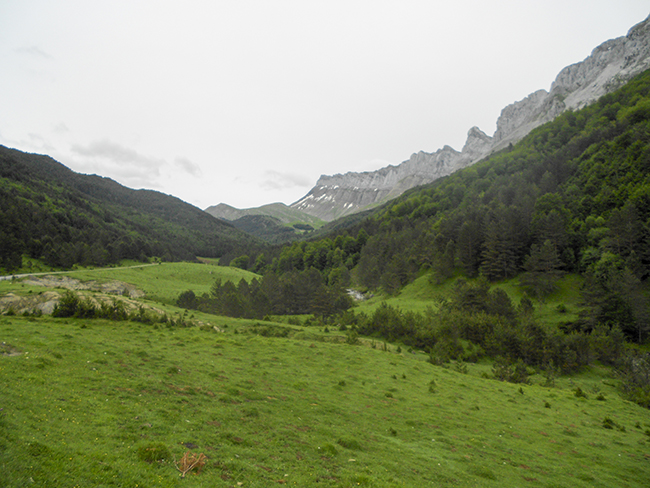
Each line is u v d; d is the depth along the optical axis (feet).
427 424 93.15
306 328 306.96
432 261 518.78
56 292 218.38
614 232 339.16
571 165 569.23
